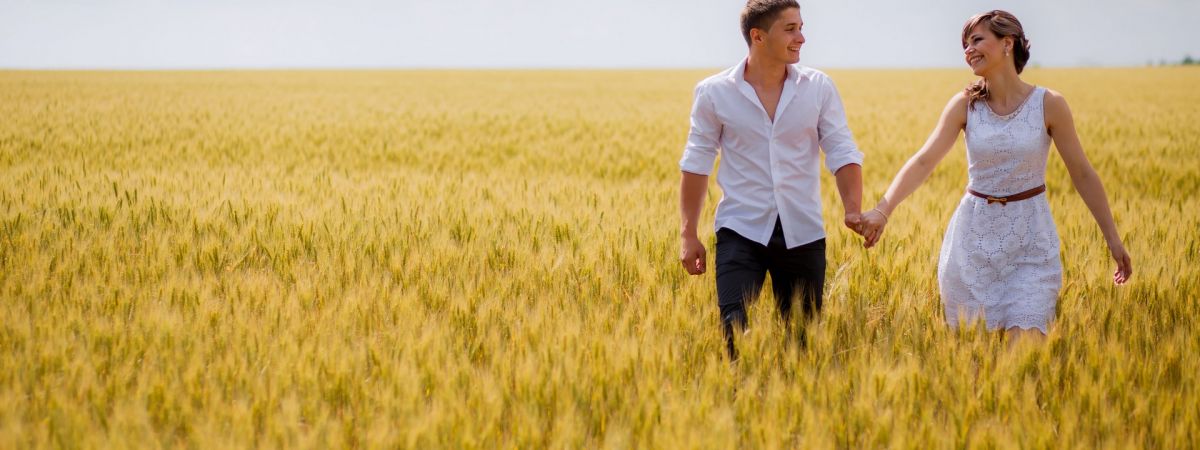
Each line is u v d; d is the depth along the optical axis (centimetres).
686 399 256
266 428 229
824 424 238
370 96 2692
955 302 338
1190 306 354
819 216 322
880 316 352
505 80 4512
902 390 260
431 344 295
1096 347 291
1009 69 316
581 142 1226
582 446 233
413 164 980
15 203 555
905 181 331
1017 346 292
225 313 327
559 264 409
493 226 511
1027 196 323
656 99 2686
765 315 329
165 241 434
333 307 338
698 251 326
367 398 256
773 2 297
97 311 332
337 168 933
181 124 1460
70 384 254
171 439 232
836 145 318
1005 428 239
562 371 269
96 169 838
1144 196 759
